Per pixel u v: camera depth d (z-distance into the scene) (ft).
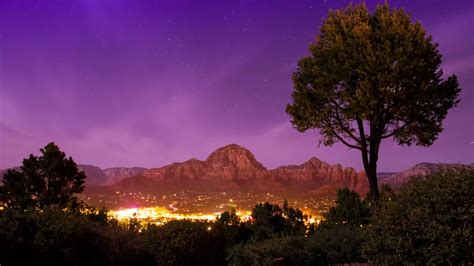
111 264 39.86
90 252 38.09
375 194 60.80
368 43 59.57
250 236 57.62
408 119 61.26
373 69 57.77
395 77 56.49
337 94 64.08
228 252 48.91
